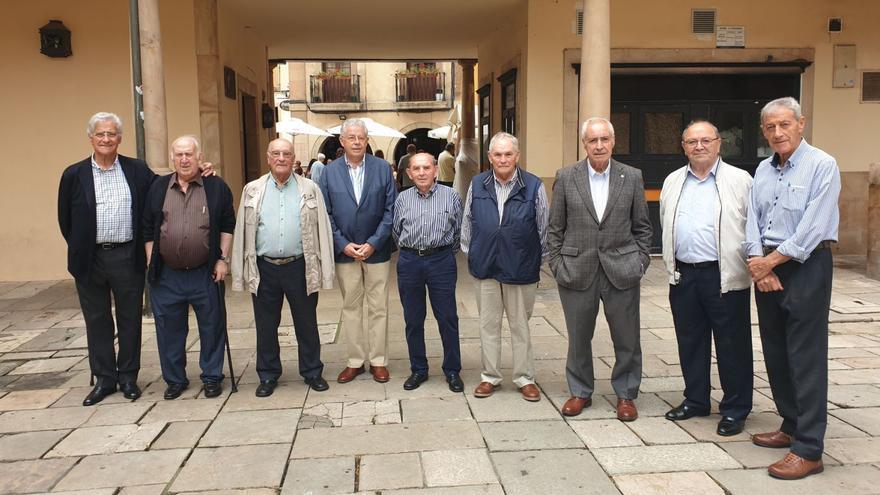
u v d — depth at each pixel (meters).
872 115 9.99
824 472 3.32
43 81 8.65
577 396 4.16
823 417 3.28
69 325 6.51
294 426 3.99
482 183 4.30
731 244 3.68
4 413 4.26
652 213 9.85
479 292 4.41
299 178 4.55
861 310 6.58
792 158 3.32
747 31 9.69
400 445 3.71
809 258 3.28
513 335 4.38
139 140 6.38
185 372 4.60
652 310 6.75
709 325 3.94
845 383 4.58
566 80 9.41
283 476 3.37
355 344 4.80
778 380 3.56
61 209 4.33
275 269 4.48
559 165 9.51
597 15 7.21
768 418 4.01
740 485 3.21
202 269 4.45
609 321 4.04
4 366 5.26
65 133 8.70
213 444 3.76
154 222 4.39
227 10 9.38
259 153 11.57
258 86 11.66
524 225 4.22
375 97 25.64
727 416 3.80
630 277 3.92
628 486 3.21
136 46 6.30
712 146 3.71
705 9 9.60
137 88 6.34
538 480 3.29
